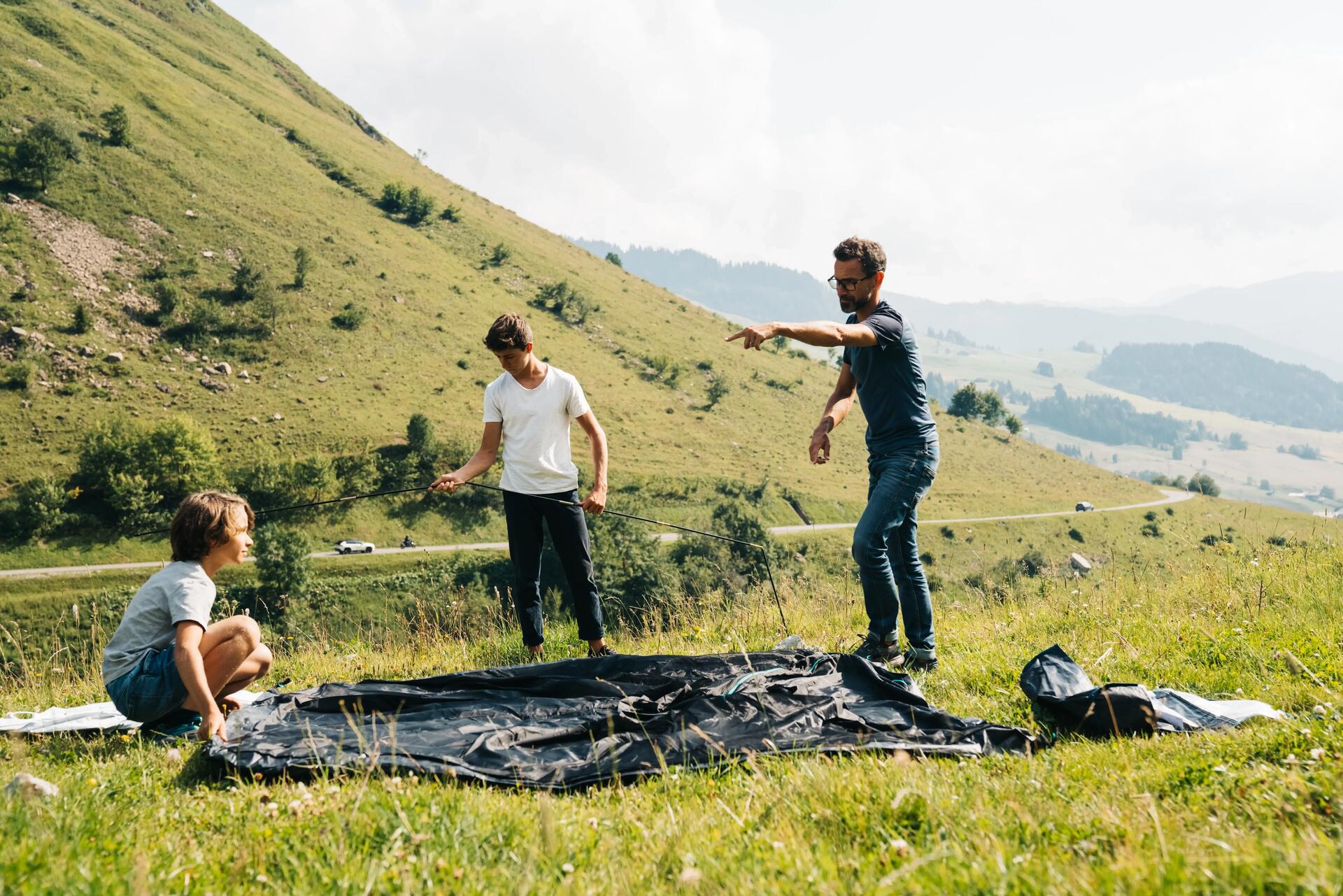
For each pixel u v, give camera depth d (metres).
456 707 4.27
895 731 3.74
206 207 112.25
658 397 119.50
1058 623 6.13
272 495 74.38
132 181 107.75
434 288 122.81
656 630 7.10
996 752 3.53
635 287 167.62
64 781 3.16
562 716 4.13
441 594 65.38
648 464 97.06
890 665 5.36
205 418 81.88
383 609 65.06
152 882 2.07
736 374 135.38
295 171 138.25
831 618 6.96
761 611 7.11
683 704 4.16
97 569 63.25
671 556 54.56
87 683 5.87
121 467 69.62
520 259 149.25
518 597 6.11
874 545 5.29
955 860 2.12
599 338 132.25
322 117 177.75
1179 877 1.86
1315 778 2.57
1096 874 1.92
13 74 112.69
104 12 153.75
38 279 87.81
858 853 2.29
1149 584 7.18
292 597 60.78
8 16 125.19
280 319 99.00
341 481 78.75
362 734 3.78
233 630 4.21
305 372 93.56
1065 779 2.94
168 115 126.88
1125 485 137.75
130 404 79.69
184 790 3.22
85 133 110.12
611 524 51.00
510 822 2.60
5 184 96.50
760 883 2.05
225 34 187.88
